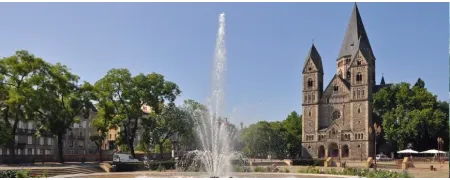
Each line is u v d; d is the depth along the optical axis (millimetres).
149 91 95438
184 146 106875
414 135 121000
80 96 81438
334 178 41656
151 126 97375
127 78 93188
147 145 102188
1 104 72938
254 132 146125
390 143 132125
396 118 125750
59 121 77375
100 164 65312
